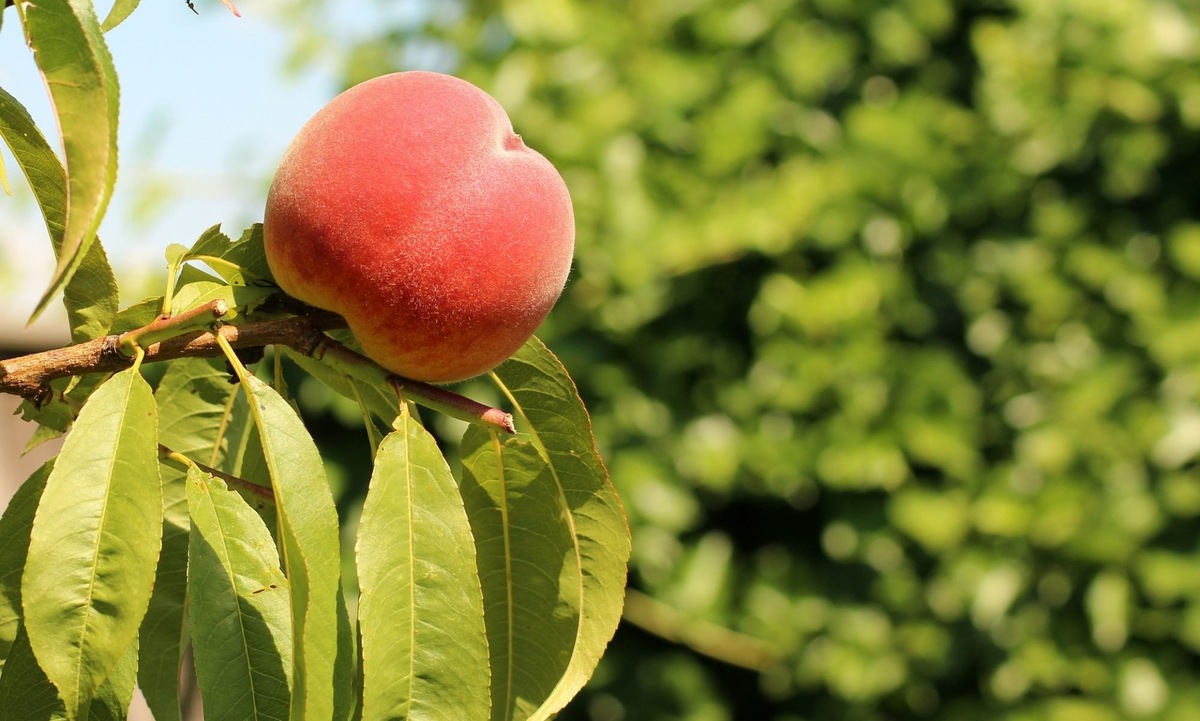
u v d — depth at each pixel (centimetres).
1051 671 137
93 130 59
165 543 71
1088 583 137
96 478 61
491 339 65
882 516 140
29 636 60
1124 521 134
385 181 64
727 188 138
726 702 151
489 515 69
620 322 137
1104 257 139
